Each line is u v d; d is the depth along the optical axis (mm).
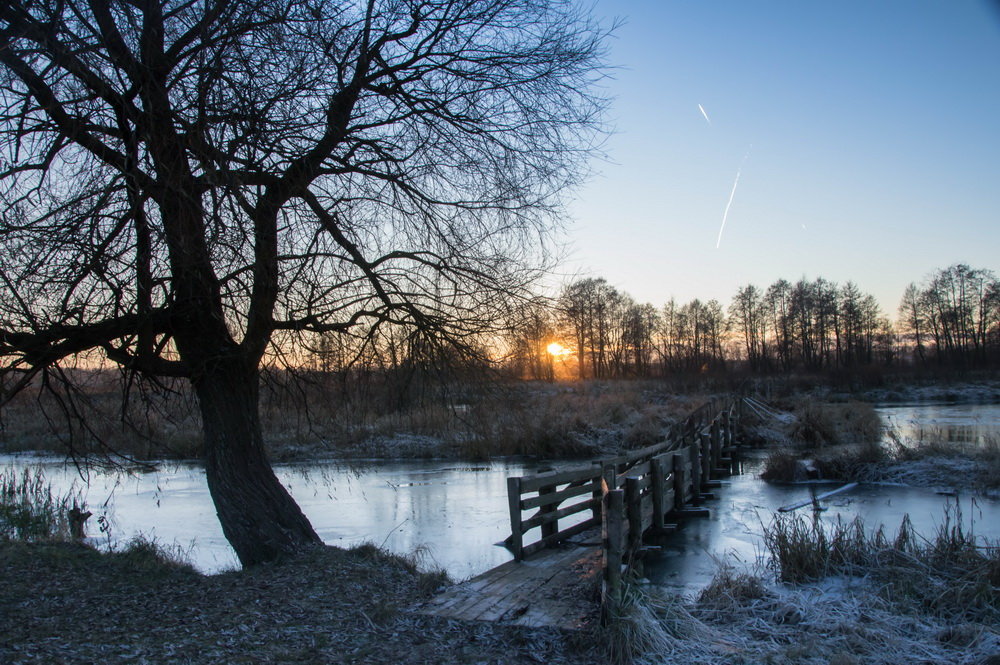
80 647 5410
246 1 6871
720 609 6742
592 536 10516
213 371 8234
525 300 8766
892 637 5953
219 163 6441
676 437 16312
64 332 6863
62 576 7898
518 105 8922
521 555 8891
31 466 21672
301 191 7934
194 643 5547
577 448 23469
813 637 5926
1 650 5305
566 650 5555
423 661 5297
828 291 76500
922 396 47781
